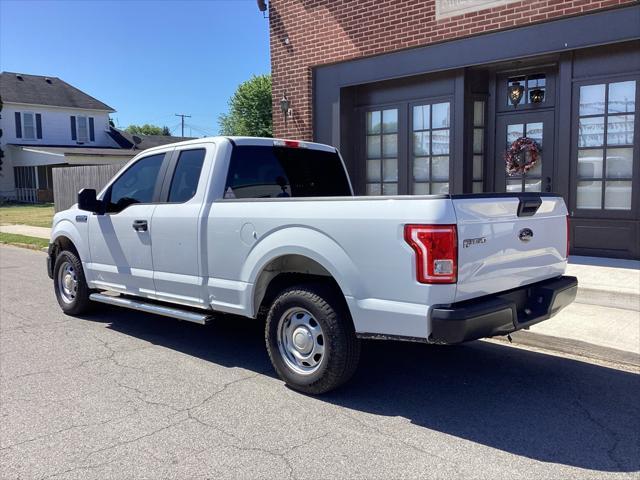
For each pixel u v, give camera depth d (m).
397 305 3.73
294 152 5.69
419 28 8.79
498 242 3.91
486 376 4.77
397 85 9.62
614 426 3.79
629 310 6.27
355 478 3.13
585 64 7.78
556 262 4.58
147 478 3.13
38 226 18.88
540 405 4.16
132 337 5.93
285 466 3.26
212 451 3.44
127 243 5.65
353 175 10.38
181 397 4.29
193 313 5.06
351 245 3.92
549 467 3.25
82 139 40.91
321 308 4.11
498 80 8.93
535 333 5.63
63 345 5.63
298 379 4.31
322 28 9.97
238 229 4.61
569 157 8.06
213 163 4.99
